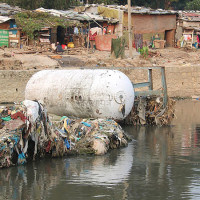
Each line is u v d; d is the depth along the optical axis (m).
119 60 43.84
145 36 58.94
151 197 13.41
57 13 55.88
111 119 22.64
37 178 15.14
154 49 56.56
